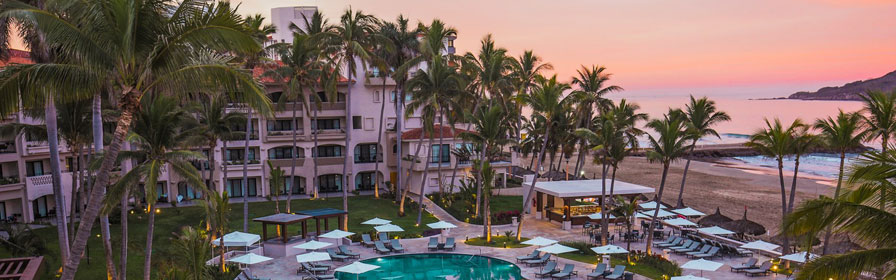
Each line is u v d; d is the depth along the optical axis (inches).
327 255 1235.9
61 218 1060.5
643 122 2551.7
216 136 1640.0
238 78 584.1
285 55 1887.3
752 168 4163.4
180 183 2185.0
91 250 1349.7
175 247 1214.3
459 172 2370.8
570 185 1936.5
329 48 1867.6
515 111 2561.5
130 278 1170.6
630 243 1594.5
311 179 2322.8
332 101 1886.1
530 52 2689.5
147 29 559.8
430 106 1838.1
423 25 2084.2
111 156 573.9
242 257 1207.6
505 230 1774.1
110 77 584.1
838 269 540.4
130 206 1926.7
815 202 545.3
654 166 4173.2
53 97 551.8
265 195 2276.1
